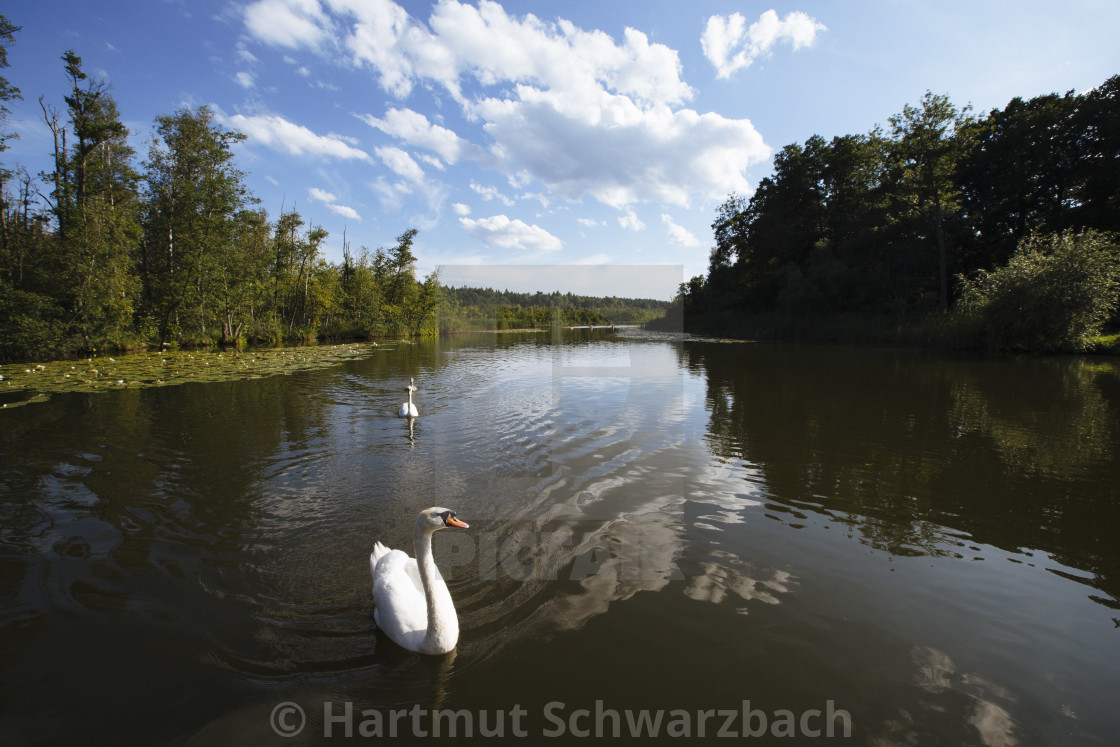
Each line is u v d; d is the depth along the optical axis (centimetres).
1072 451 809
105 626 386
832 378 1630
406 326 4581
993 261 3331
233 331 3312
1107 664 337
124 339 2530
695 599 410
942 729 285
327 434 947
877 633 367
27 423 1031
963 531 529
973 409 1127
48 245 2353
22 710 305
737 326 4344
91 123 2473
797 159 4503
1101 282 2161
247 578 457
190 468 754
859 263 3759
